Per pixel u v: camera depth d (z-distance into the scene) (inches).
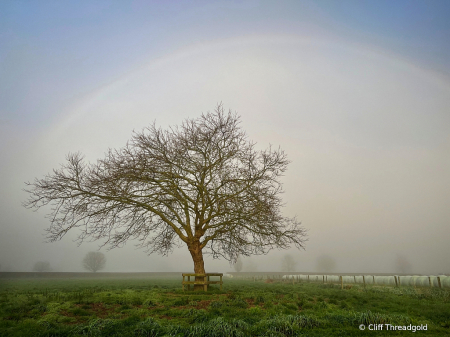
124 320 388.5
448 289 908.0
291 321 392.2
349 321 406.6
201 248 781.3
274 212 748.6
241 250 810.8
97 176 727.7
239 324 368.8
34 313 442.9
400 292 836.0
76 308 467.8
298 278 2041.1
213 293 691.4
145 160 708.0
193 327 348.2
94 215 729.0
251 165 781.9
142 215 761.0
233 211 741.9
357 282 1437.0
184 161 775.1
